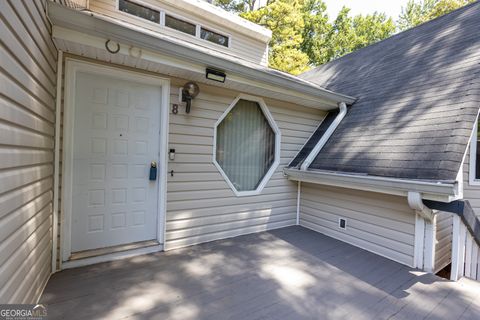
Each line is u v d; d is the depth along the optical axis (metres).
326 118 4.95
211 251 3.25
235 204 3.87
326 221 4.09
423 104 3.48
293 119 4.52
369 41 18.75
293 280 2.57
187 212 3.40
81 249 2.77
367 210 3.50
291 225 4.55
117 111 2.93
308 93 4.05
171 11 5.08
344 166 3.63
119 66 2.84
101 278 2.46
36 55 1.74
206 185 3.55
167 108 3.18
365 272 2.81
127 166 3.02
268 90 3.68
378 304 2.20
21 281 1.54
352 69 6.16
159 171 3.22
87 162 2.78
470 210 2.71
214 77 3.06
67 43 2.29
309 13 17.09
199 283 2.44
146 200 3.17
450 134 2.81
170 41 2.58
